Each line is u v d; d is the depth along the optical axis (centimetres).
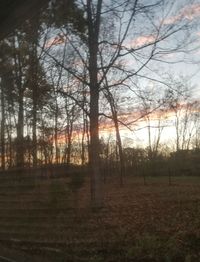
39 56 1622
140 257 850
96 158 1135
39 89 1564
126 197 989
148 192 977
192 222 874
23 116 1602
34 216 1030
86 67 1545
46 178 1103
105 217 960
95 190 1032
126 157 1092
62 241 948
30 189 1087
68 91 1527
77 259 884
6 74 1741
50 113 1455
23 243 992
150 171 1020
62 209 1005
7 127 1691
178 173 970
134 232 906
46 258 913
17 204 1080
